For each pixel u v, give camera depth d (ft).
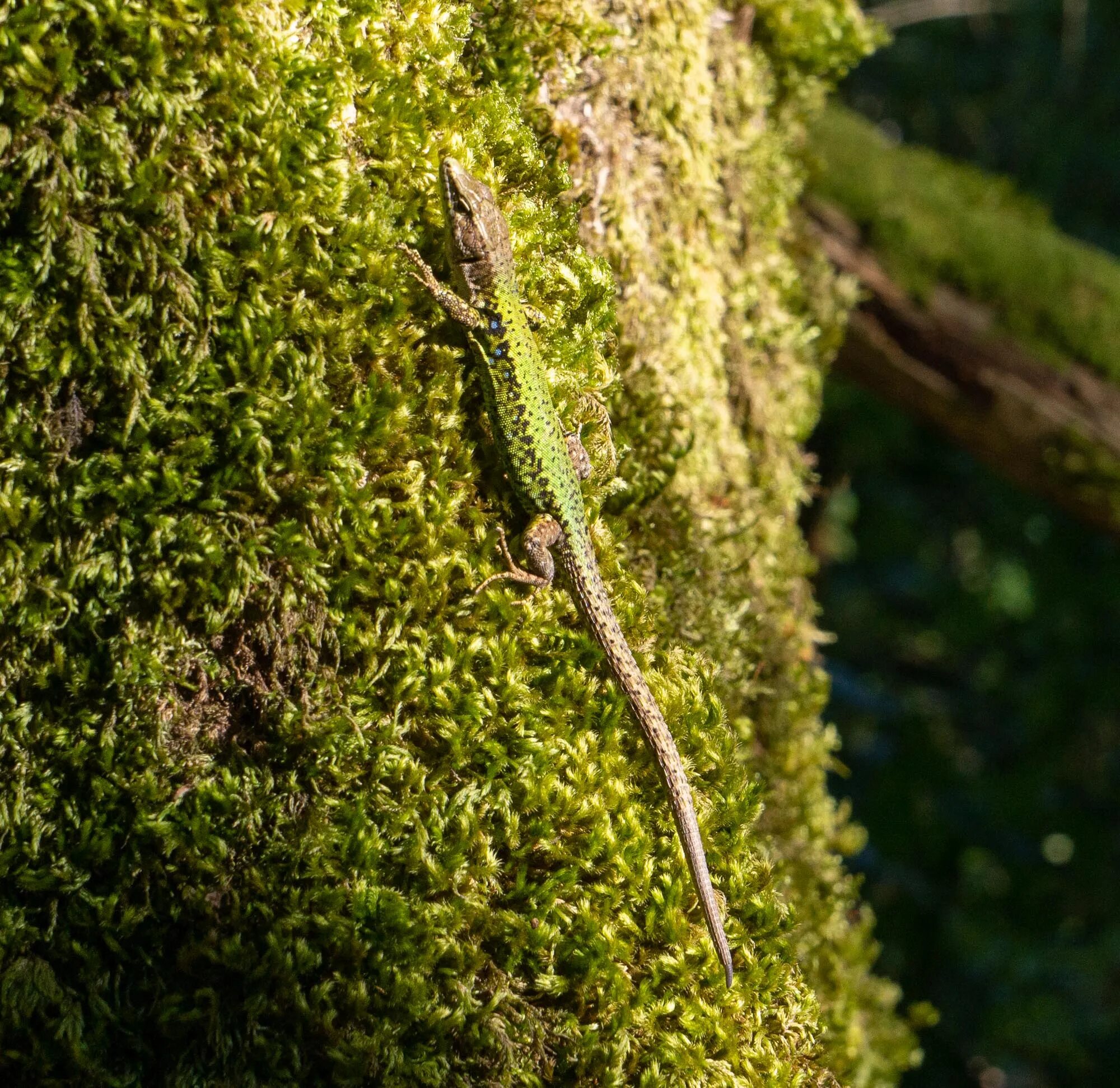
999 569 4.74
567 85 1.74
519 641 1.61
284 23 1.55
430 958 1.56
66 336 1.54
